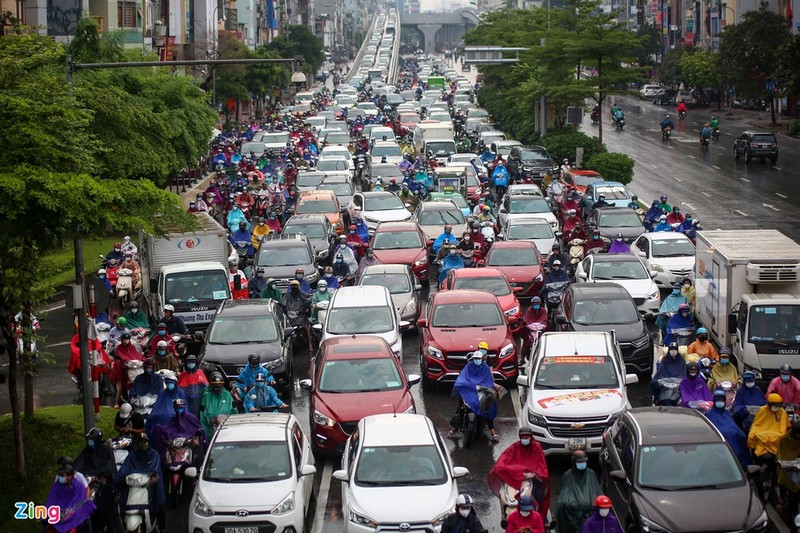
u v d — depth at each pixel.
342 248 30.39
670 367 18.77
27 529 14.83
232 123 83.38
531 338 22.55
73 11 50.25
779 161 60.44
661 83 116.88
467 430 18.05
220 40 89.56
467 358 21.12
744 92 84.44
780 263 21.09
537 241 33.16
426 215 36.44
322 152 56.41
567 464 17.12
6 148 15.28
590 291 22.94
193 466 15.76
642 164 60.06
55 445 18.14
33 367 18.25
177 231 27.41
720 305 22.09
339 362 18.44
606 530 12.23
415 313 26.06
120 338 21.14
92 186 15.32
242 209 42.66
